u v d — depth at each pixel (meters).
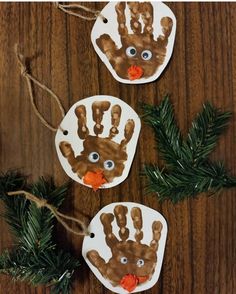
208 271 0.41
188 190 0.39
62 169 0.41
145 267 0.41
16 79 0.41
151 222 0.41
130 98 0.41
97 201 0.41
